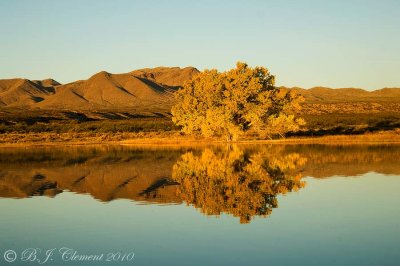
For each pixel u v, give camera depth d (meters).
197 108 66.44
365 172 32.84
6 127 99.00
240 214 20.77
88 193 26.58
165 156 46.66
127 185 29.00
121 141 70.88
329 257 15.09
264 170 34.34
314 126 85.19
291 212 21.05
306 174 32.19
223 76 64.31
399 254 15.32
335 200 23.53
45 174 34.59
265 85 65.25
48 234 18.23
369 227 18.55
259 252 15.66
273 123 63.03
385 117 106.62
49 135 83.75
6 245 16.94
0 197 25.77
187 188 27.47
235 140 65.12
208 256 15.34
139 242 16.97
